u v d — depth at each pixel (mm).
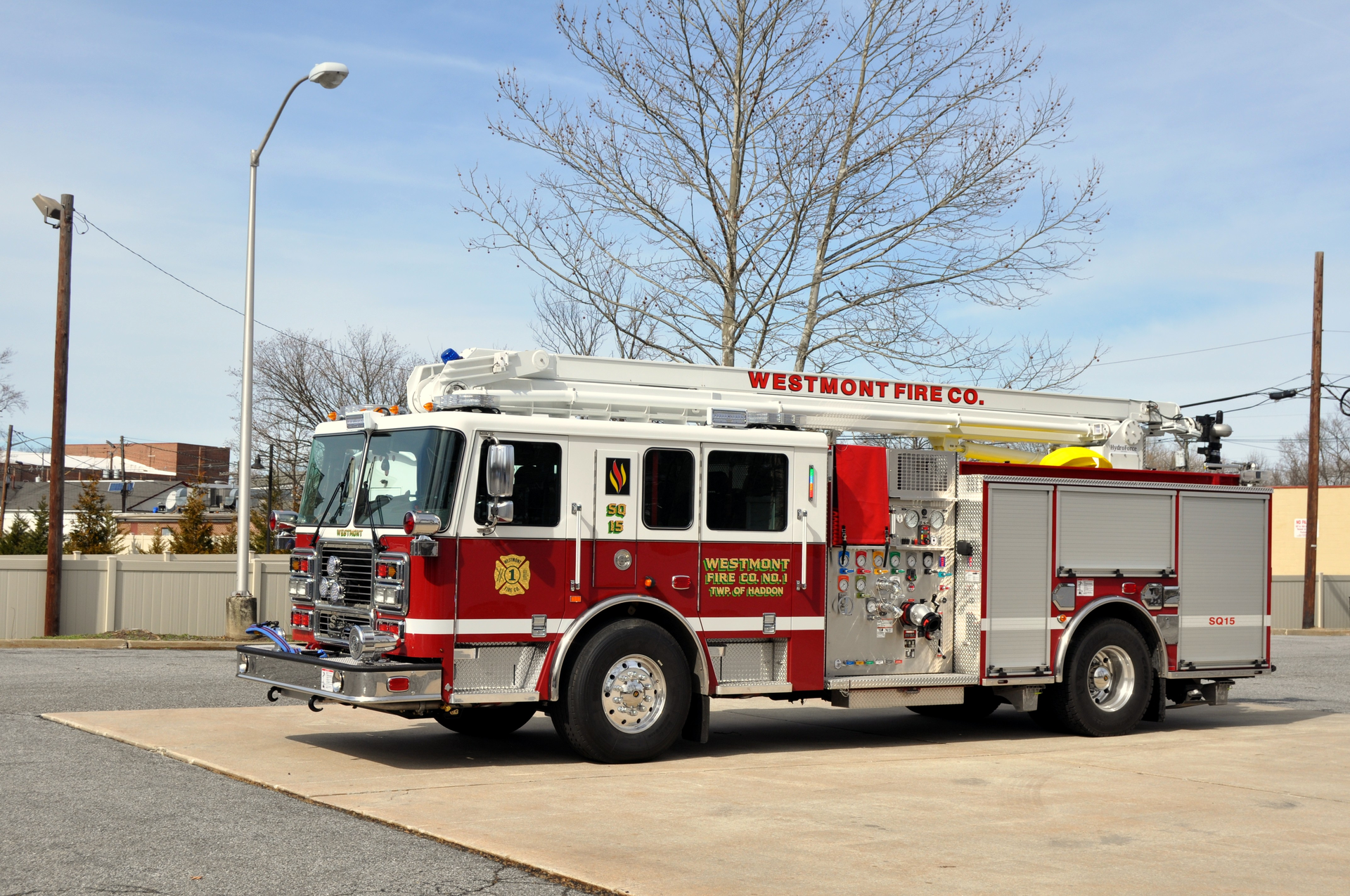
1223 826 7113
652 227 21828
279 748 9477
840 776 8672
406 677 8266
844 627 10297
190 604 22109
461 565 8531
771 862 6066
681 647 9484
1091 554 11312
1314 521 31594
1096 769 9164
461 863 5996
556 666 8766
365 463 9266
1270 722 12734
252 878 5664
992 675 10641
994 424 12000
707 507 9531
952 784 8398
